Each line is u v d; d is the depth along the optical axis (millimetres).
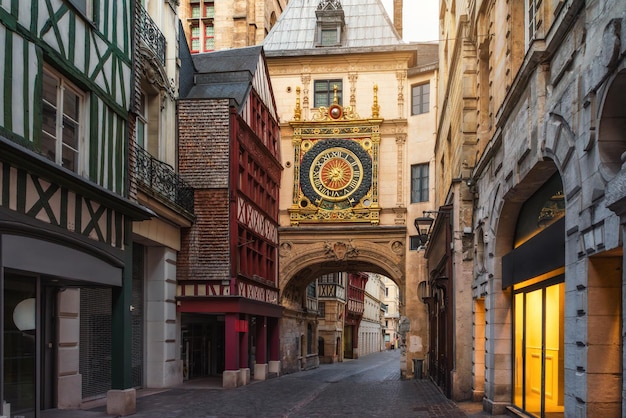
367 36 28250
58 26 9461
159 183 16688
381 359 51375
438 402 14000
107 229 10734
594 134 5648
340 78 27188
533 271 8820
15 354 8703
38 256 8586
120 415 11000
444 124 20109
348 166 26641
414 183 26328
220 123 19438
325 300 43000
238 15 37188
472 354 13930
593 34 5676
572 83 6336
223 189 19203
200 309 18688
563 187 7164
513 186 9164
